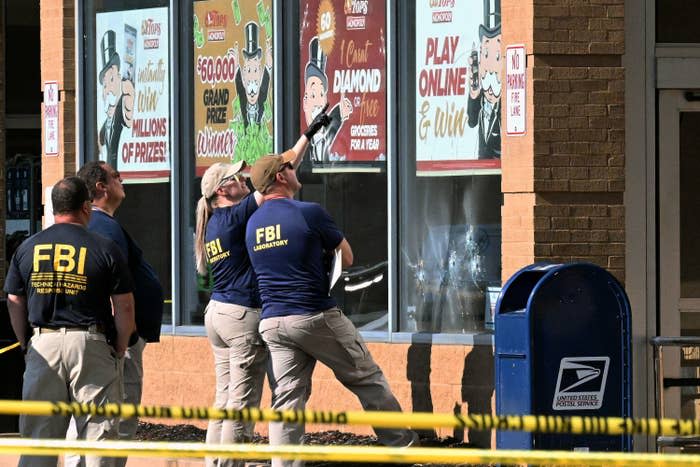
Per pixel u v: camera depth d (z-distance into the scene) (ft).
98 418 93.40
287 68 131.44
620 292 96.58
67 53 146.10
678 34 117.39
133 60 142.41
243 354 106.63
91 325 92.58
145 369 139.64
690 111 117.19
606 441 97.50
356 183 126.82
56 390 92.68
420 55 123.24
